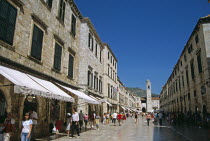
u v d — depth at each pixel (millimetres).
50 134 14375
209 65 19875
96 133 16109
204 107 21359
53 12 15594
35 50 12727
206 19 20906
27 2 11969
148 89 106125
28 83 9070
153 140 12227
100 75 32844
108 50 40000
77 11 21047
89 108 25984
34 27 12711
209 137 13039
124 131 18109
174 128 20625
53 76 15203
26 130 8492
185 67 30516
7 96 10047
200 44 22047
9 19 10227
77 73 20922
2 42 9641
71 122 13680
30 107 12320
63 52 17297
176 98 41281
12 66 10258
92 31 27484
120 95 56125
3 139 8398
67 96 12281
